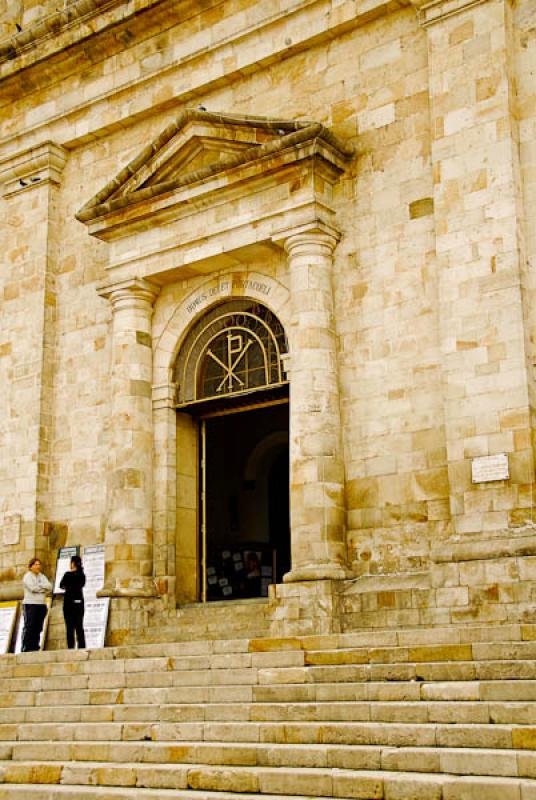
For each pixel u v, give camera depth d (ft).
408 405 65.05
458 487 59.72
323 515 64.34
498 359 59.82
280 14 74.74
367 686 41.60
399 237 67.46
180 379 77.71
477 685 38.75
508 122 62.39
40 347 84.64
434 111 65.36
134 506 74.38
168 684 49.44
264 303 73.26
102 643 71.31
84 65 86.74
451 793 31.01
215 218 73.31
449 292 62.44
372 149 69.82
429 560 62.28
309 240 68.59
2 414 86.12
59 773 40.68
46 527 81.92
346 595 62.95
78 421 82.53
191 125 74.33
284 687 43.86
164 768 37.93
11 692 53.98
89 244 85.61
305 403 66.18
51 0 92.43
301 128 68.13
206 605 72.49
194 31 80.02
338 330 68.69
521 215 61.82
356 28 72.28
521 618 55.06
